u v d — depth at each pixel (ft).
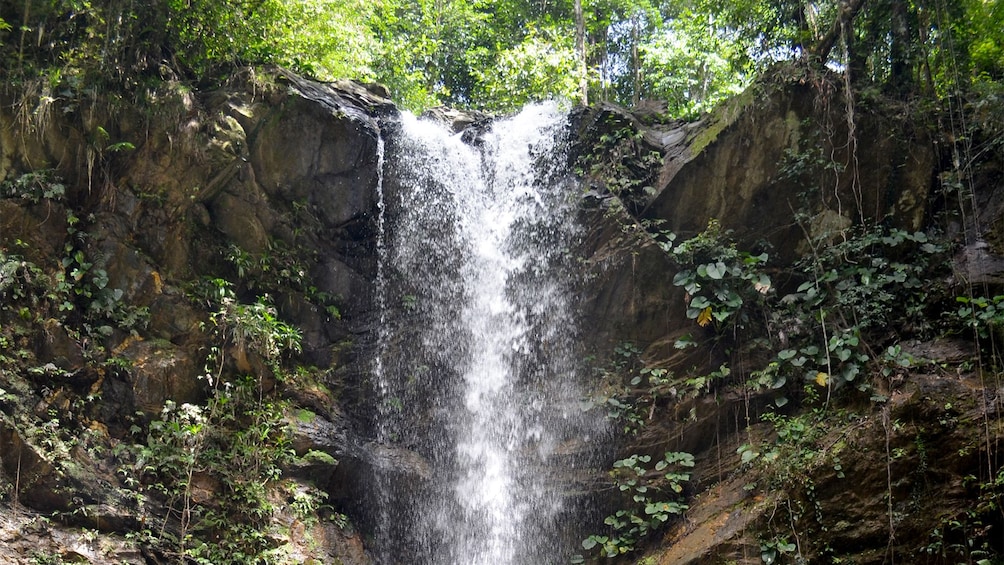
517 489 33.04
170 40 34.40
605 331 34.09
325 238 34.58
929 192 33.42
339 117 34.40
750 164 34.17
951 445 25.98
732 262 33.19
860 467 26.86
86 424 27.99
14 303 27.99
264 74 34.19
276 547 28.81
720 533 28.55
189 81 33.96
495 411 34.32
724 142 34.37
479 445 34.09
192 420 29.45
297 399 31.91
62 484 26.25
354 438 32.65
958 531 25.26
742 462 30.50
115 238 30.42
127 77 32.19
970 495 25.44
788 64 34.68
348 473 31.86
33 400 27.14
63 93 30.55
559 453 33.04
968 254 31.68
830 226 33.42
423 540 32.81
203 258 31.99
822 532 26.89
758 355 32.30
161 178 31.65
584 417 33.12
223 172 32.32
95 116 31.04
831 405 30.01
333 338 33.99
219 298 31.37
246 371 30.73
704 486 31.24
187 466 28.43
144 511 27.45
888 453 26.45
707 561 28.14
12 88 30.14
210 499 28.81
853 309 31.27
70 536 25.73
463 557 32.81
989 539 24.95
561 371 34.19
